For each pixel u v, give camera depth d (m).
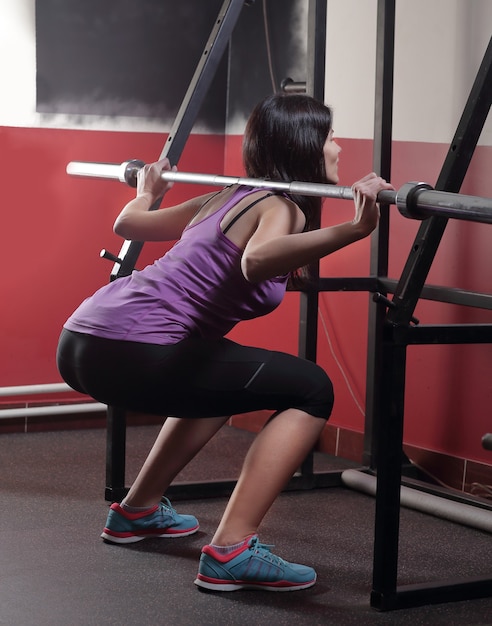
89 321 2.08
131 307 2.05
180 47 3.99
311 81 2.93
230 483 2.97
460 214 1.73
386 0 3.02
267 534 2.59
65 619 1.94
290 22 3.78
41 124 3.76
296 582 2.15
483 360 3.03
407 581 2.24
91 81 3.83
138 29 3.90
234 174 4.12
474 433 3.07
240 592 2.13
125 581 2.17
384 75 3.06
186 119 2.79
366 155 3.47
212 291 2.06
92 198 3.87
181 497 2.89
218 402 2.06
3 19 3.66
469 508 2.72
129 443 3.67
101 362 2.05
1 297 3.75
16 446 3.53
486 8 3.01
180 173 2.32
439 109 3.18
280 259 1.87
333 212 3.60
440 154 3.18
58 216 3.82
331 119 2.13
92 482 3.05
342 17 3.56
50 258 3.82
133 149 3.95
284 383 2.08
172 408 2.07
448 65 3.14
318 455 3.61
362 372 3.50
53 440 3.65
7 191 3.72
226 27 2.83
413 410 3.29
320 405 2.13
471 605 2.09
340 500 2.97
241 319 2.11
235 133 4.10
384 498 2.01
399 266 3.32
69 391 3.80
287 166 2.08
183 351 2.03
